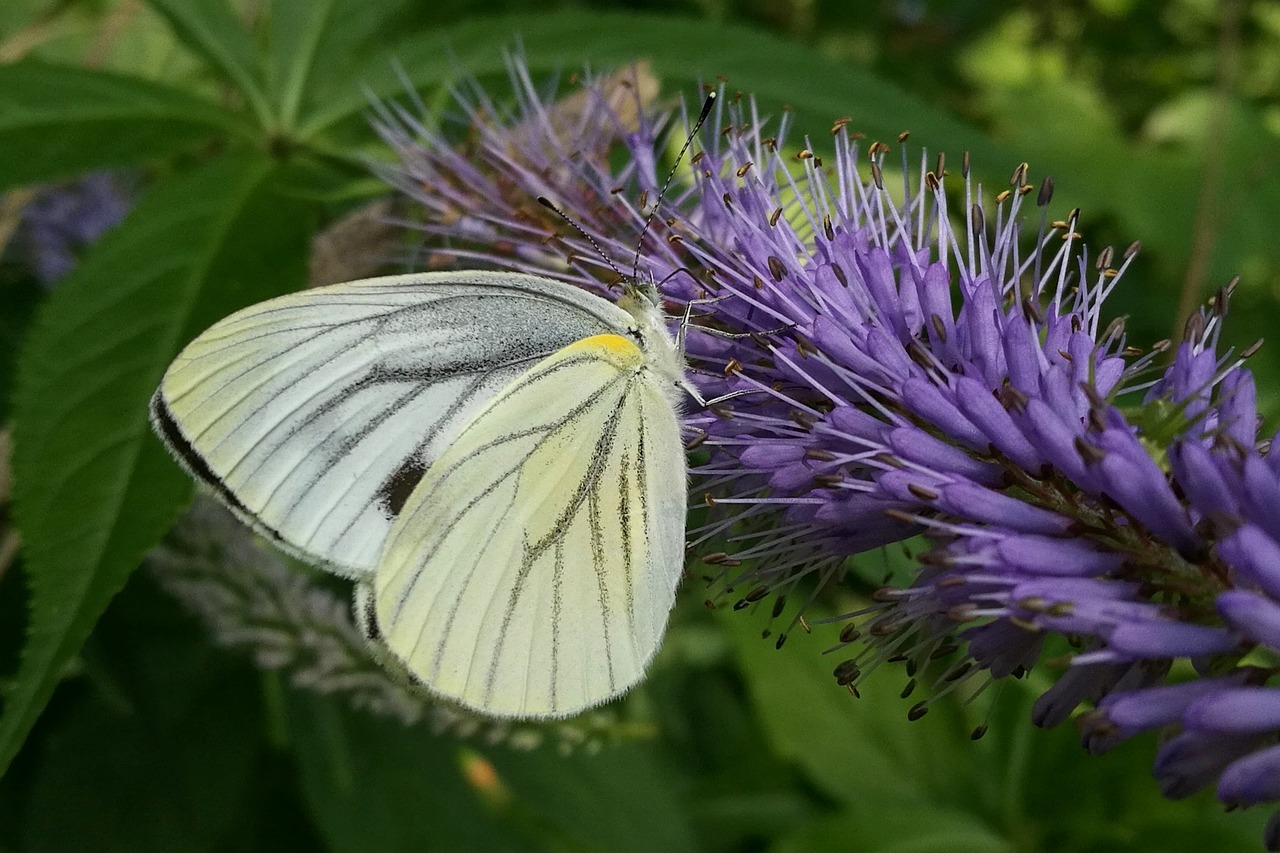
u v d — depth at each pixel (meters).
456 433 0.08
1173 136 0.18
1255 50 0.21
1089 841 0.11
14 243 0.11
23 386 0.08
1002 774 0.12
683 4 0.15
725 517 0.08
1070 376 0.06
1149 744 0.11
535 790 0.11
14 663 0.10
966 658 0.07
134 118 0.09
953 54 0.20
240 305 0.08
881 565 0.08
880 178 0.07
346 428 0.08
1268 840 0.05
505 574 0.08
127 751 0.10
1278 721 0.05
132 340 0.08
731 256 0.07
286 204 0.09
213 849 0.10
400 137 0.09
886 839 0.11
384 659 0.08
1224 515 0.05
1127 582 0.06
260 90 0.10
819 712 0.12
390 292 0.08
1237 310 0.17
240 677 0.11
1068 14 0.20
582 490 0.08
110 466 0.07
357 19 0.10
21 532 0.07
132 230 0.08
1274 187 0.17
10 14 0.13
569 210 0.08
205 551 0.09
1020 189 0.07
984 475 0.06
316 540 0.08
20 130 0.09
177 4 0.10
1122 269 0.07
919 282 0.07
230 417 0.07
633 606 0.08
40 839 0.10
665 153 0.11
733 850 0.13
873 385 0.07
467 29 0.10
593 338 0.08
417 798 0.11
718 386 0.08
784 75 0.10
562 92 0.10
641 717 0.12
